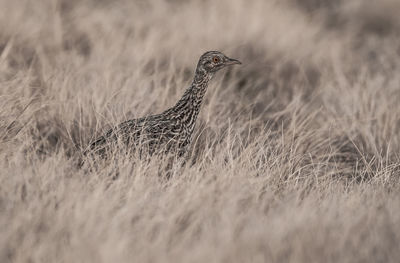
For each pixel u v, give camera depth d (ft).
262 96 80.79
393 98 77.82
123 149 51.98
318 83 87.15
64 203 42.83
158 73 76.54
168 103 68.85
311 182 56.29
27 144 53.16
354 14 122.52
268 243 40.01
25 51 77.97
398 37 116.16
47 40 81.30
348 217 44.32
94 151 53.31
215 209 44.55
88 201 42.65
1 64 66.39
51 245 38.63
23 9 85.92
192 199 44.57
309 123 69.51
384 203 48.85
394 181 56.80
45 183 44.96
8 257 38.40
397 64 95.66
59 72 69.51
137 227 41.37
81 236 39.06
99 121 61.57
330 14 122.93
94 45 83.25
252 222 42.65
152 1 101.65
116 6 100.53
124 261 36.94
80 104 63.21
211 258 38.11
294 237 41.01
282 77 87.92
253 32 91.97
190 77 80.64
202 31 91.35
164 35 88.84
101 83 68.64
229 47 89.61
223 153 54.90
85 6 95.66
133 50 81.97
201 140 63.10
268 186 50.37
